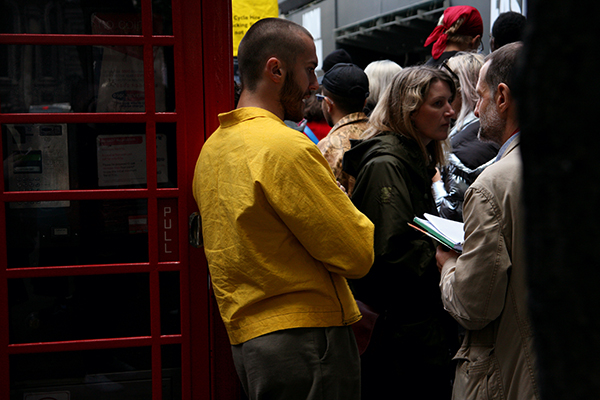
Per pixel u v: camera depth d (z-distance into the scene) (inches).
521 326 54.4
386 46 358.3
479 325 56.6
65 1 74.6
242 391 84.0
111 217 77.2
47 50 74.7
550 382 10.0
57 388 78.0
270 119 60.8
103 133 76.2
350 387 60.3
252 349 57.9
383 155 76.7
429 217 69.2
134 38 75.1
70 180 75.9
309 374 57.2
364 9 343.0
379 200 74.4
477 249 55.1
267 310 58.1
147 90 75.8
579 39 8.9
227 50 77.6
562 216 9.4
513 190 54.4
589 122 8.9
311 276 58.6
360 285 80.7
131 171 77.2
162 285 79.0
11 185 74.6
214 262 61.6
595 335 9.4
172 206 78.1
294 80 63.4
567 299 9.5
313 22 400.2
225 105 78.0
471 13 115.0
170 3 76.1
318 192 56.4
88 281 77.6
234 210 58.0
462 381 59.5
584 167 9.0
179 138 76.8
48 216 75.9
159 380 79.1
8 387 76.3
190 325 79.1
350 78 102.3
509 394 55.2
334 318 59.3
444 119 78.6
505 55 59.6
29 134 74.6
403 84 78.8
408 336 77.7
